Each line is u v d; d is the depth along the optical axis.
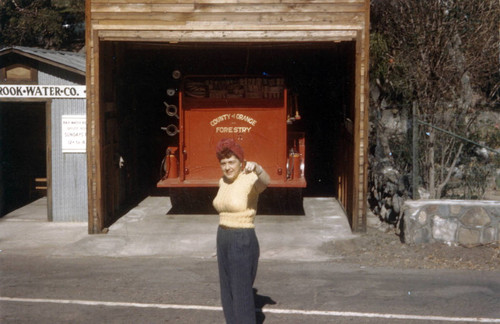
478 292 7.07
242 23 10.61
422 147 10.99
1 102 12.77
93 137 10.70
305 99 15.85
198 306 6.66
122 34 10.62
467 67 11.50
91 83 10.64
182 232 10.86
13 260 9.09
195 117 11.78
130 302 6.82
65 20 22.30
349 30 10.53
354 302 6.75
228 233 5.35
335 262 8.71
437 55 11.42
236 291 5.32
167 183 11.71
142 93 15.33
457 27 11.49
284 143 11.75
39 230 11.38
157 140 15.60
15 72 11.99
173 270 8.34
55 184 12.06
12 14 21.80
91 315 6.38
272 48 13.94
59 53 13.90
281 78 11.73
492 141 11.07
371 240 9.91
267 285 7.46
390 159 11.96
